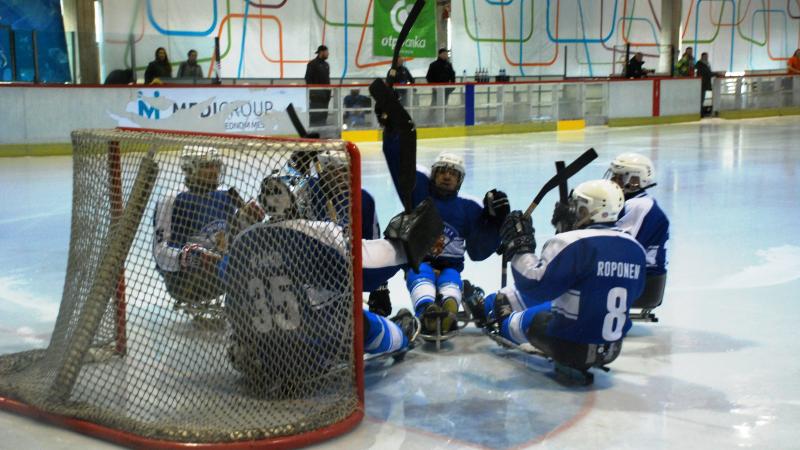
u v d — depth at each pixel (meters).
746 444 3.06
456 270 4.64
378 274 3.38
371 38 19.86
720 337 4.41
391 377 3.79
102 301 3.37
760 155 14.43
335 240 3.19
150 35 14.74
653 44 25.53
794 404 3.46
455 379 3.76
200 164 3.29
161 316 3.42
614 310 3.47
